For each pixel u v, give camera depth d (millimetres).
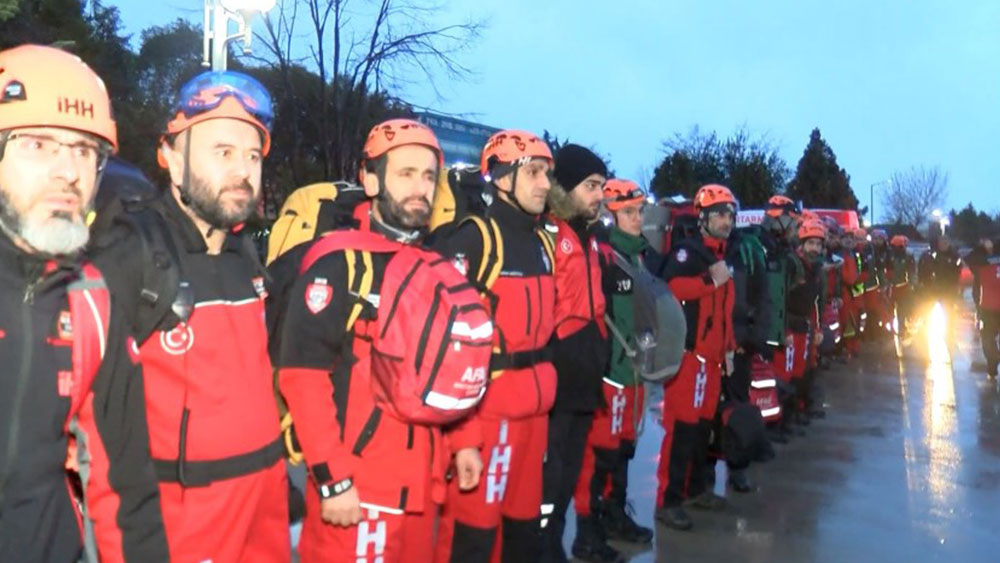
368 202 3539
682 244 6148
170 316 2570
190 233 2713
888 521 6461
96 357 2289
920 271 21125
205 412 2631
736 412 7012
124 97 17734
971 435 9281
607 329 5445
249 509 2719
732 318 6637
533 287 4023
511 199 4109
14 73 2232
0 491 2119
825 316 11492
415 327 3135
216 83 2773
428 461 3312
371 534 3223
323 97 15305
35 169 2199
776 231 8742
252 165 2795
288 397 3121
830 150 53688
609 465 5523
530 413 3979
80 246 2227
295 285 3156
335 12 15914
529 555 4195
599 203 4836
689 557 5691
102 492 2400
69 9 12750
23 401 2146
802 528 6289
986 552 5852
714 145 35656
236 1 8891
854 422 9938
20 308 2168
